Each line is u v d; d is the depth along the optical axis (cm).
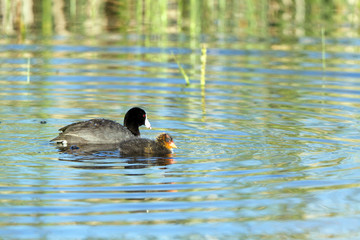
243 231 1021
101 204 1100
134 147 1405
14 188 1151
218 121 1672
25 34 2741
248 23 3073
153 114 1738
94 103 1842
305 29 2977
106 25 2961
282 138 1519
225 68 2302
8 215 1050
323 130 1594
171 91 1998
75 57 2414
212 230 1020
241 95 1952
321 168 1306
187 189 1173
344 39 2783
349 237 1012
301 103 1869
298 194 1168
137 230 1012
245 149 1427
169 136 1431
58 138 1432
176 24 3014
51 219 1041
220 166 1304
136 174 1243
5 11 3012
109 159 1334
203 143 1473
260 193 1166
